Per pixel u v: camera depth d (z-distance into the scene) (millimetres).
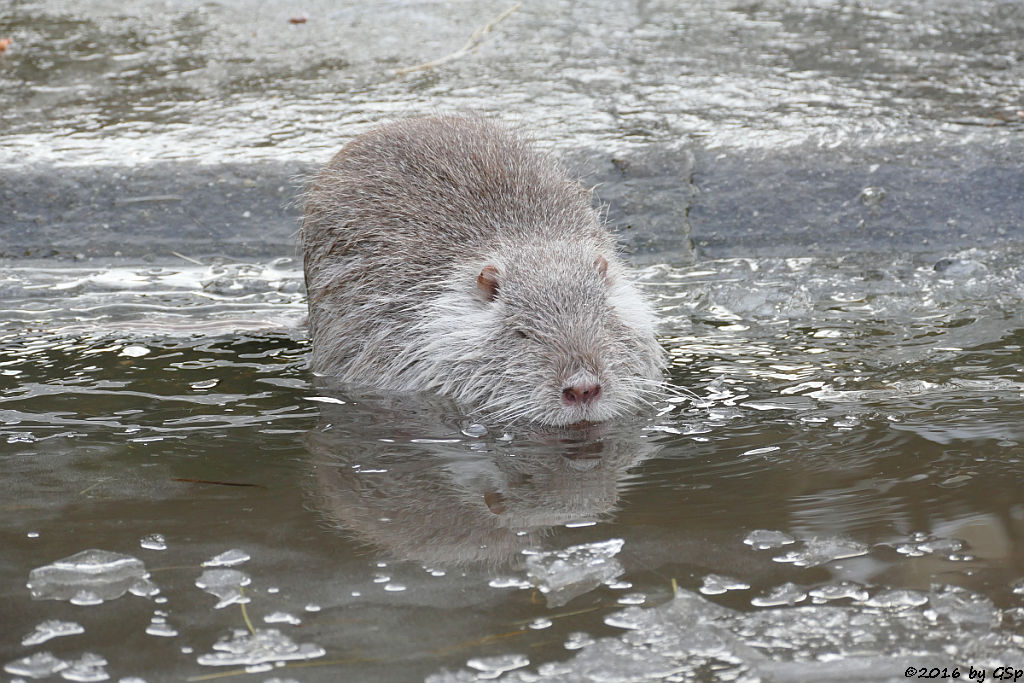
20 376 10750
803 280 13281
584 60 18609
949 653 6035
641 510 7785
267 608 6508
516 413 10016
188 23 20984
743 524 7484
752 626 6305
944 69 17734
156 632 6285
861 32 19891
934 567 6859
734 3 22016
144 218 14523
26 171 14508
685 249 14422
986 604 6453
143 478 8383
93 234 14430
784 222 14586
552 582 6777
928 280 13109
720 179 14797
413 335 11148
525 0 22406
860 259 13969
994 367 10562
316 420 9898
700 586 6703
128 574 6891
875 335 11609
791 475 8305
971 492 7855
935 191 14633
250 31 20516
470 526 7578
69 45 19438
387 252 11516
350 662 6004
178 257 14422
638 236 14484
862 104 16281
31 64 18359
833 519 7512
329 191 12078
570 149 14875
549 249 11039
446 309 11016
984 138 14977
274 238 14578
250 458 8867
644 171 14789
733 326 12102
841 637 6191
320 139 15383
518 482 8414
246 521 7637
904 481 8094
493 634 6250
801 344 11461
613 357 10281
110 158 14812
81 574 6879
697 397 10203
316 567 6980
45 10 21688
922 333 11594
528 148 12523
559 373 9898
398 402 10555
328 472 8586
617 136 15312
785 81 17375
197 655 6082
